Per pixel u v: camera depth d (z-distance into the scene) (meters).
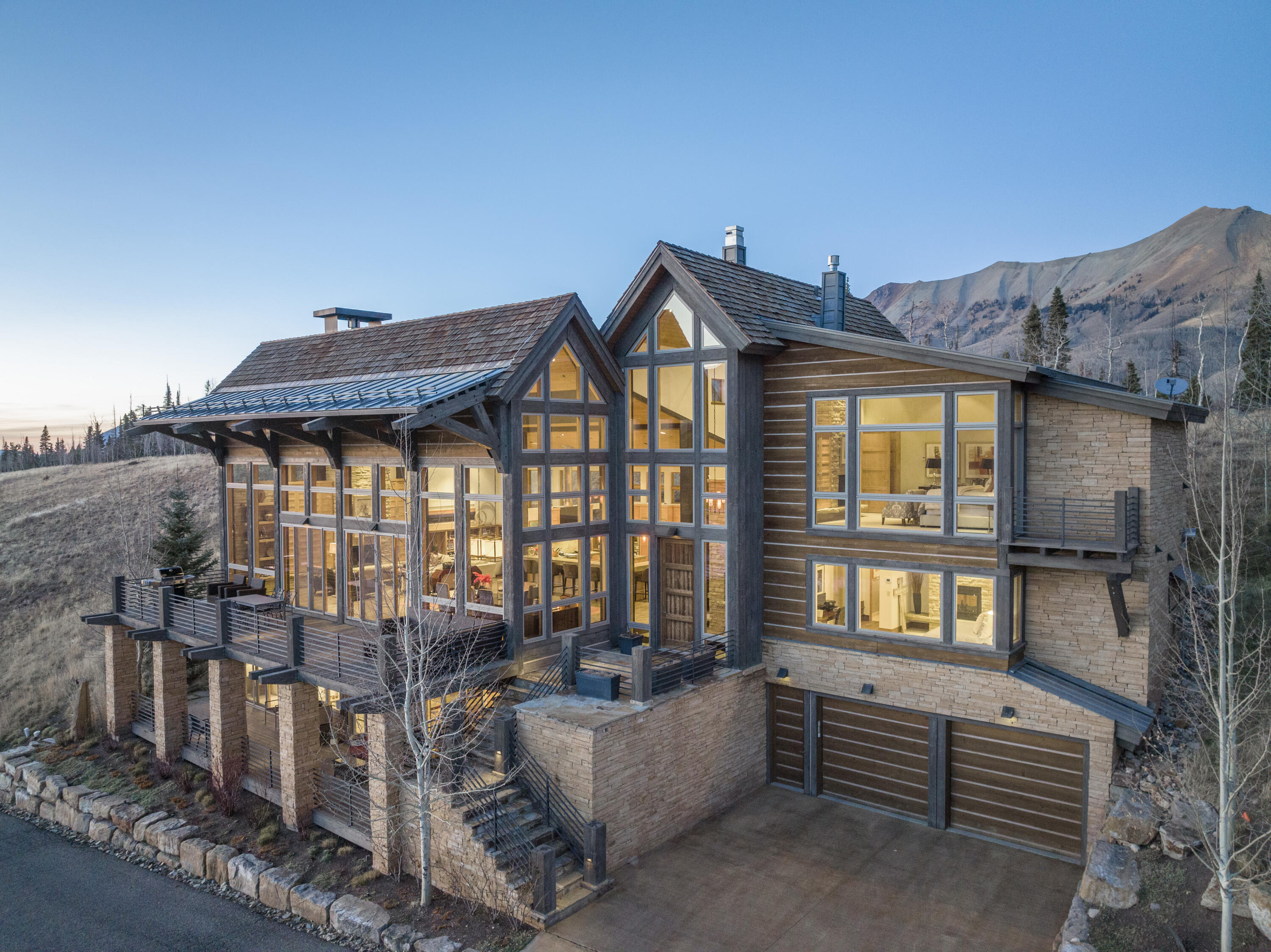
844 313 19.19
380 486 18.27
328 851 14.43
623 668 15.61
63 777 18.23
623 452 17.72
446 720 13.20
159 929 12.84
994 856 13.48
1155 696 14.01
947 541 14.13
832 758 15.98
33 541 38.97
